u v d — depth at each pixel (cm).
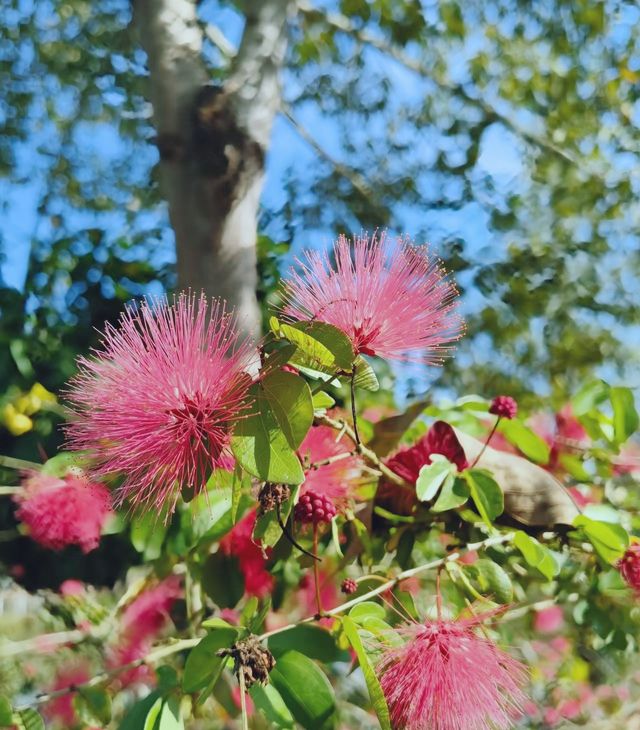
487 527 25
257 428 18
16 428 45
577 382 86
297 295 22
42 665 39
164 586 34
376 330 21
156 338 20
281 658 21
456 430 27
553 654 42
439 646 21
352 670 23
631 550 27
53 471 34
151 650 29
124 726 20
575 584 31
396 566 30
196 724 31
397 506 28
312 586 30
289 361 20
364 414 38
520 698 22
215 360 19
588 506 28
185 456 19
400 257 22
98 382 20
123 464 19
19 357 47
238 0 81
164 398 19
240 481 19
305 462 23
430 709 20
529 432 30
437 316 22
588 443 34
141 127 100
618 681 42
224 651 20
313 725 21
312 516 23
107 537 44
